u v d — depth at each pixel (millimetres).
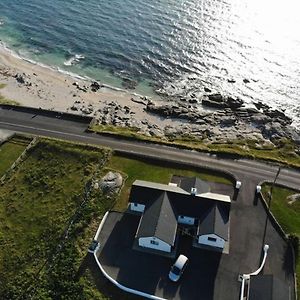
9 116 94938
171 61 129375
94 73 126188
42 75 125125
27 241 65938
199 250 62844
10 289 58531
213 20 147375
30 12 158375
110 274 59500
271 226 67875
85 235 65750
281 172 79438
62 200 72812
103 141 87000
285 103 113562
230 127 100812
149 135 93562
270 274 59375
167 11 153500
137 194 67625
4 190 76000
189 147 85500
